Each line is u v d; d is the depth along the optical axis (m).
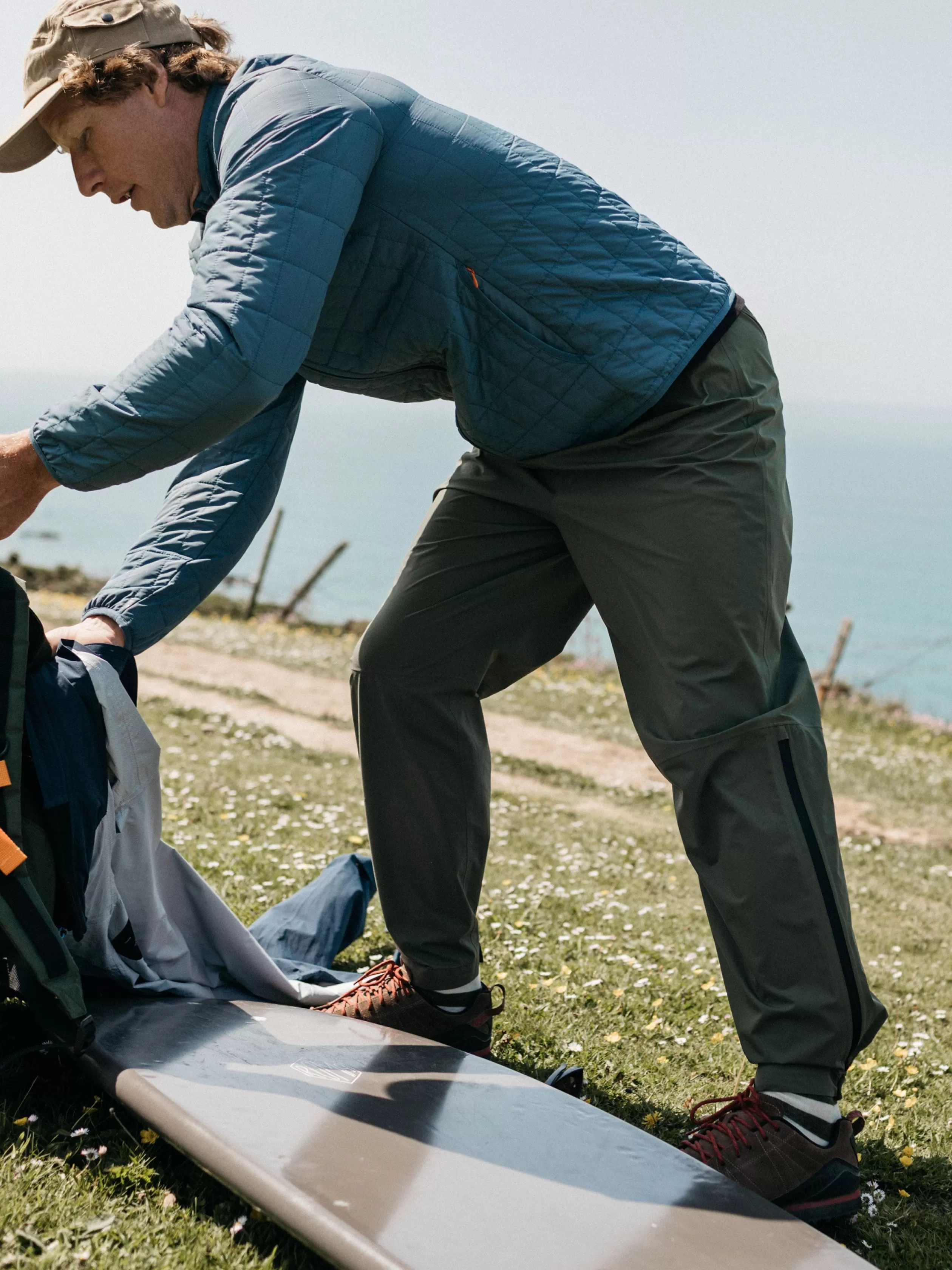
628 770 8.27
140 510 131.62
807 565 130.62
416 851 2.70
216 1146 1.97
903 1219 2.35
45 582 23.53
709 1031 3.36
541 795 7.21
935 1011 3.81
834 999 2.18
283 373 2.05
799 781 2.22
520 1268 1.74
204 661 10.93
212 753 6.99
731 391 2.25
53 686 2.31
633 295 2.25
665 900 4.95
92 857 2.40
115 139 2.25
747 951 2.23
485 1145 2.07
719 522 2.21
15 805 2.20
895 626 88.94
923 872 6.08
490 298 2.25
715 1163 2.20
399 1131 2.08
